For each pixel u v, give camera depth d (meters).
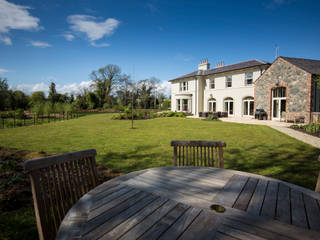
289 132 9.60
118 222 1.24
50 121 17.06
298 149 6.09
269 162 4.79
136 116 19.53
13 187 3.33
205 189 1.70
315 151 5.84
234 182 1.85
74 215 1.31
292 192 1.65
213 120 16.53
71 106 24.91
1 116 18.30
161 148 6.28
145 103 41.41
